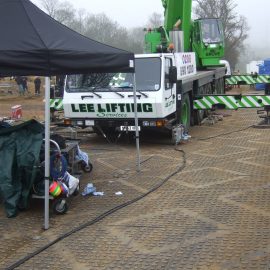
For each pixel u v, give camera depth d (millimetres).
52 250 5043
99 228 5637
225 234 5316
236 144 10945
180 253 4852
